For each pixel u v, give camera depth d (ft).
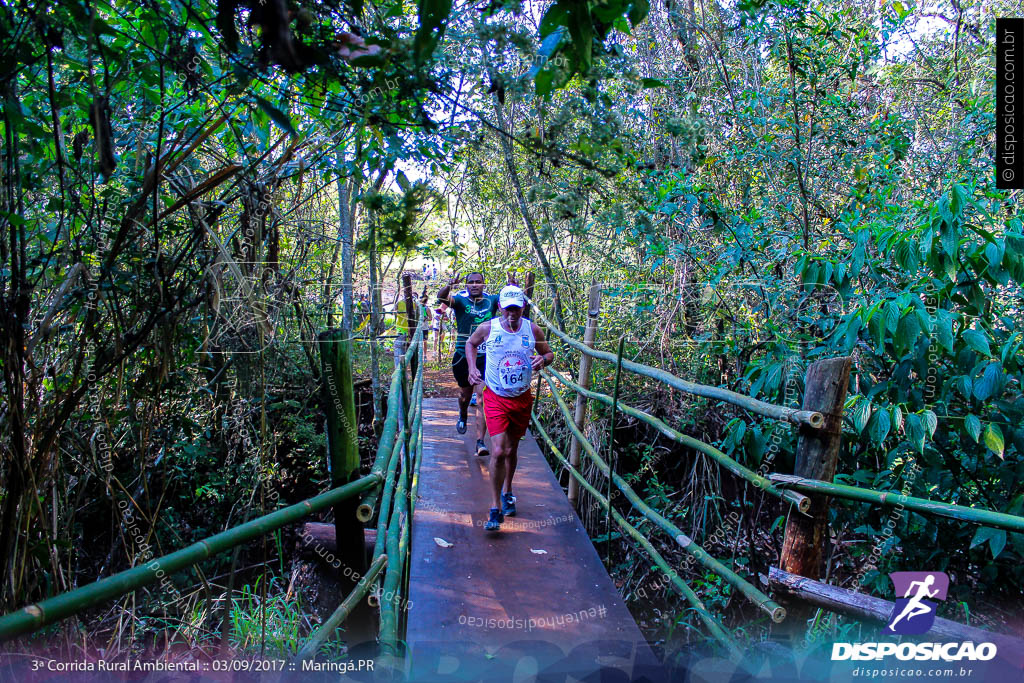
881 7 20.70
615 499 21.33
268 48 5.16
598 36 5.75
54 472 9.84
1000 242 10.19
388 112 5.93
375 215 6.70
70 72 8.54
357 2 5.32
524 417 15.38
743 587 8.60
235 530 5.92
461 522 15.69
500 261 28.86
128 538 13.50
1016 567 11.71
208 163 10.80
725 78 21.31
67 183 9.26
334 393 9.18
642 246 18.17
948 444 12.16
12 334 8.00
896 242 11.23
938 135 22.25
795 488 8.29
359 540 9.80
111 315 9.12
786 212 18.44
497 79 5.98
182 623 13.69
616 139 6.16
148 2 6.68
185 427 13.55
